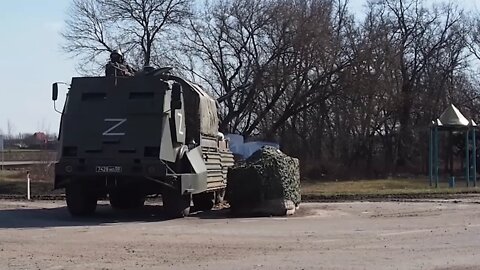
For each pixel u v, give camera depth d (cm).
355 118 5556
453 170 5569
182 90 2055
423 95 6456
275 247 1370
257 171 2055
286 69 5225
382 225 1773
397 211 2202
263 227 1731
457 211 2191
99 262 1188
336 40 5297
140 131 1898
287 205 2072
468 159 4494
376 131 5925
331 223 1830
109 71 2005
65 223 1834
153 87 1930
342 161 5578
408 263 1182
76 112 1942
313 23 5169
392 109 5819
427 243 1431
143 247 1365
